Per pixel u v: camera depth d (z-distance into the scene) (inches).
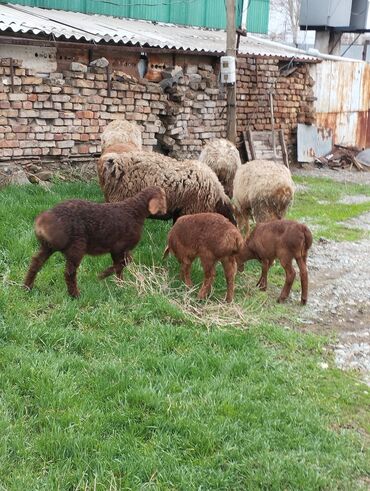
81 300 236.1
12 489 138.6
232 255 249.8
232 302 255.3
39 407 169.2
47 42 405.4
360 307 276.5
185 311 239.3
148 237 310.0
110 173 296.7
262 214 310.0
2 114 397.1
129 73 486.3
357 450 167.2
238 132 609.3
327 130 729.0
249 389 188.5
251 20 749.9
